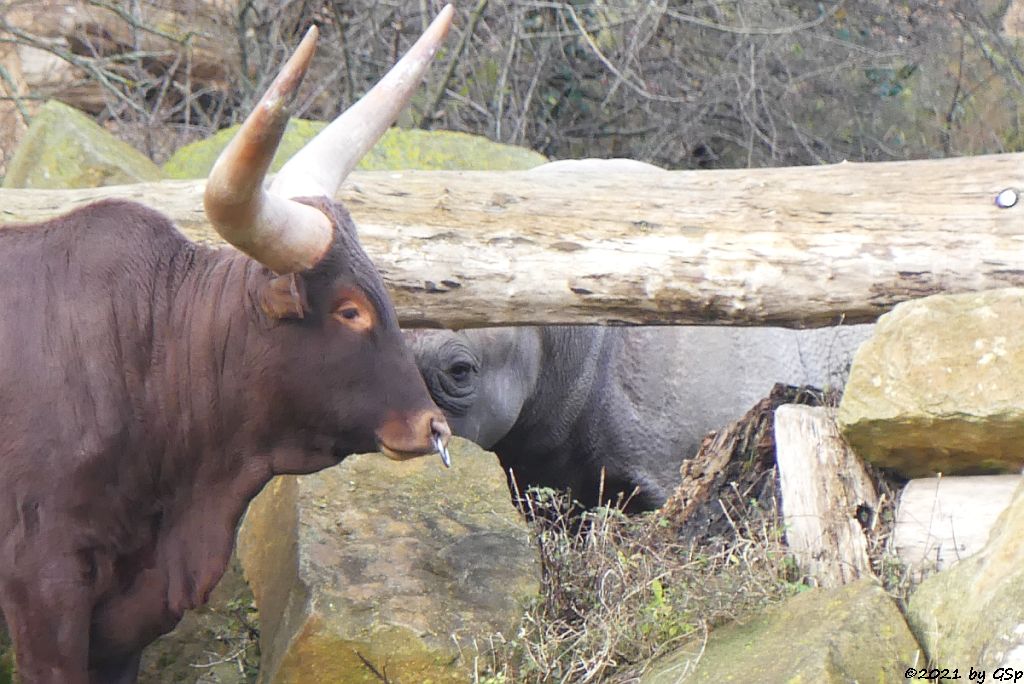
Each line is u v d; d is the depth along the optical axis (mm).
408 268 14570
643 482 19344
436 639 12555
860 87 34125
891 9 34812
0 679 13406
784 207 14891
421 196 14883
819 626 11391
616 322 15016
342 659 12367
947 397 12820
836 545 13375
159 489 11719
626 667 12656
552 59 32438
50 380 11141
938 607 11398
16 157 21484
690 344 19109
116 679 12219
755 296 14664
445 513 14195
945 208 14664
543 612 13406
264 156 9562
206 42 31297
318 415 11250
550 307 14828
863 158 32656
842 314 14758
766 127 32062
